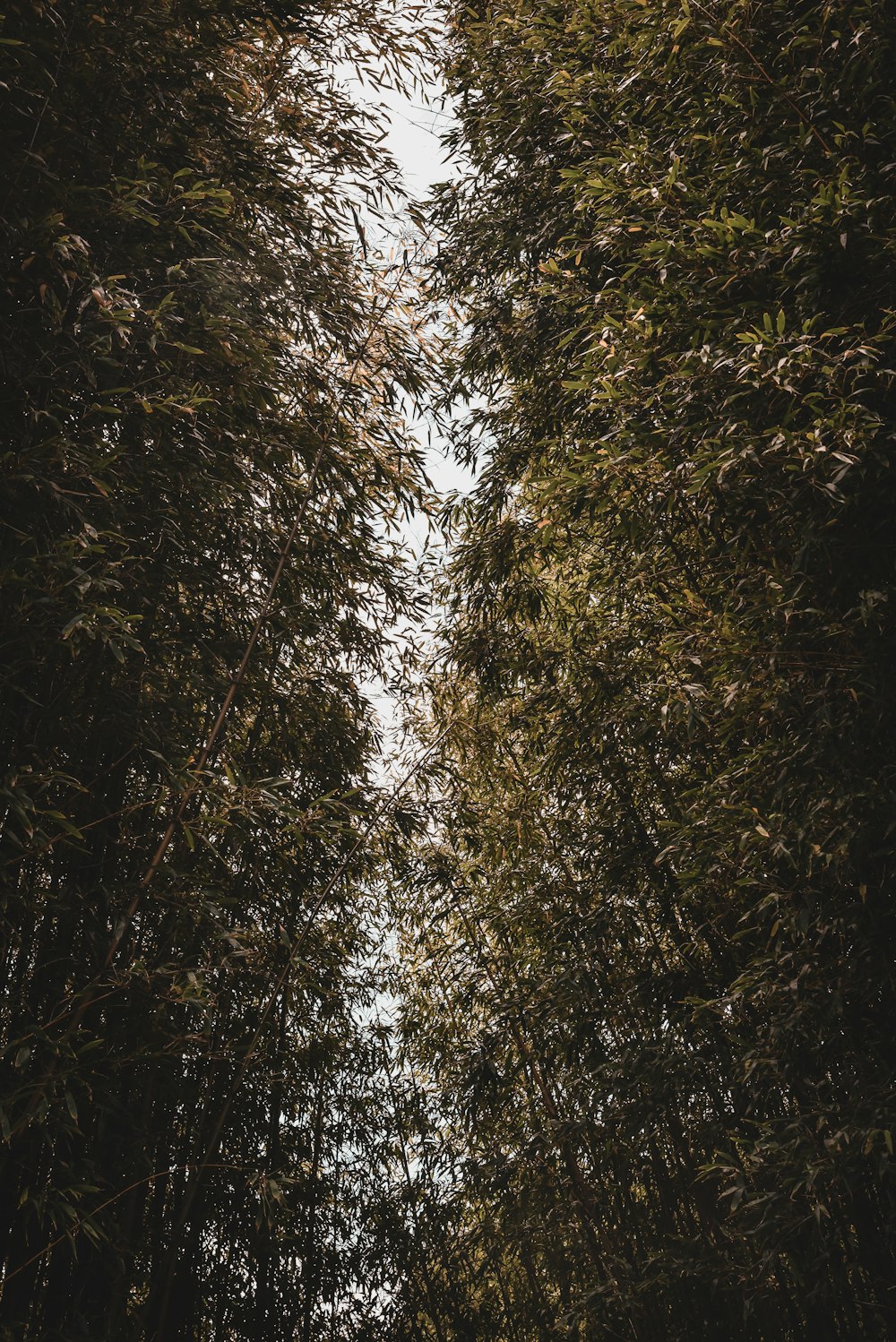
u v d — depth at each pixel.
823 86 2.94
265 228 4.01
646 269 3.35
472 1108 4.94
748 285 2.97
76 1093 2.92
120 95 3.35
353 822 4.49
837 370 2.63
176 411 3.23
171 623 3.62
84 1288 3.08
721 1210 4.14
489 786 5.25
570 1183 4.69
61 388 2.80
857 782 2.80
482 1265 4.99
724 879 3.74
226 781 3.12
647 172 3.25
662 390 3.11
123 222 3.16
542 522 4.24
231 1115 3.99
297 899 4.34
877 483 2.74
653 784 4.51
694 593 3.57
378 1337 4.68
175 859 3.36
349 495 4.27
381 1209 4.94
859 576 2.88
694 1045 3.96
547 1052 4.79
